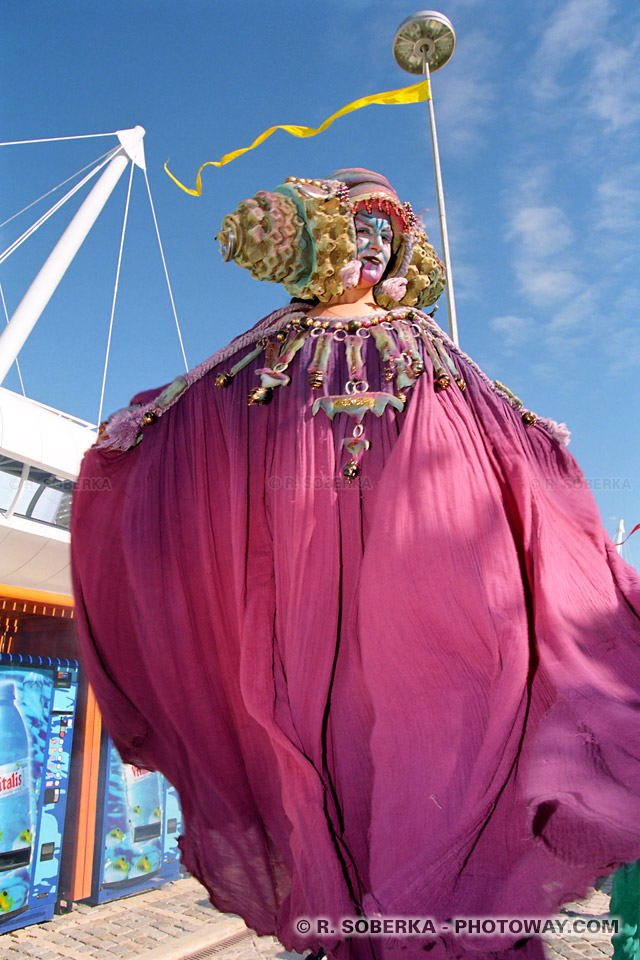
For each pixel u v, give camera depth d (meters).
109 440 1.78
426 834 1.12
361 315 1.82
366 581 1.34
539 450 1.77
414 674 1.26
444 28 5.91
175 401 1.83
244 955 5.20
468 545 1.31
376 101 2.16
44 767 6.10
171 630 1.62
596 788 0.96
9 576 8.77
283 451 1.58
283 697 1.40
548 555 1.41
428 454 1.43
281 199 1.79
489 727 1.13
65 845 6.52
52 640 6.96
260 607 1.48
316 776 1.29
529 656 1.25
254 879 1.46
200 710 1.58
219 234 1.82
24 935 5.66
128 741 1.65
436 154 5.56
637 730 1.03
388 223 1.89
